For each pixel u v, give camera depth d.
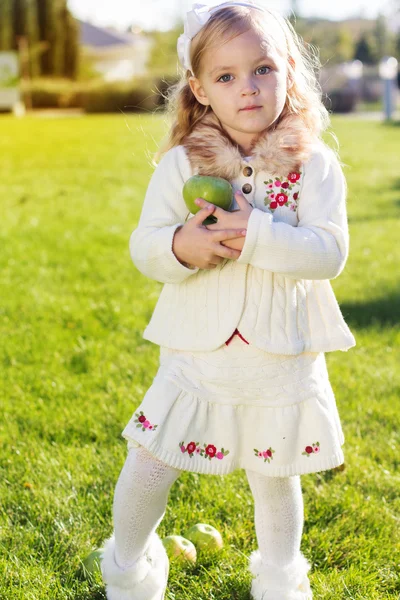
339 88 32.59
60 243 7.39
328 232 2.21
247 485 3.12
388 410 3.85
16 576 2.53
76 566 2.62
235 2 2.26
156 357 4.49
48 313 5.30
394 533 2.84
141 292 5.81
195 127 2.36
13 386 4.05
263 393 2.21
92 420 3.63
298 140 2.23
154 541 2.43
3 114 30.53
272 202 2.24
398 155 14.79
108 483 3.10
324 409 2.25
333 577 2.56
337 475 3.22
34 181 11.78
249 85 2.15
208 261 2.17
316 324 2.29
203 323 2.24
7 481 3.11
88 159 14.45
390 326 5.16
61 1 40.72
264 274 2.22
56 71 41.34
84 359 4.45
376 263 6.84
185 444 2.21
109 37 49.62
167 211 2.31
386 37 63.69
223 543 2.77
